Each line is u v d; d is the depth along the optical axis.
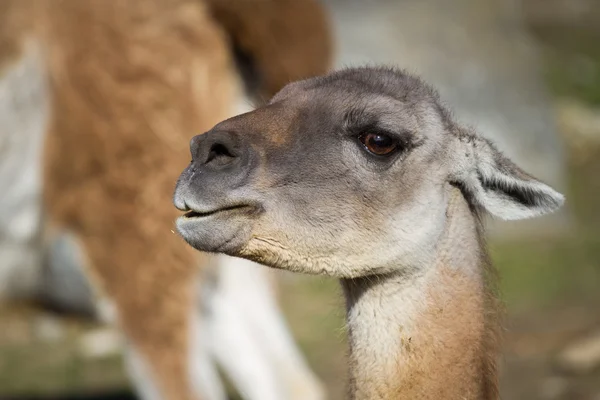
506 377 21.34
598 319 23.97
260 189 10.43
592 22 52.59
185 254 16.42
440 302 10.98
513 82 35.09
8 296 20.62
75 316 21.28
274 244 10.59
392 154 10.81
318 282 27.42
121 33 16.59
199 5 17.00
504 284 26.47
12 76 17.72
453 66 34.25
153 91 16.56
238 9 16.97
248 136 10.52
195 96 16.77
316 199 10.58
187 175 10.34
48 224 17.70
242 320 17.72
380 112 10.72
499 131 33.38
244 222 10.43
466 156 11.25
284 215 10.51
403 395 10.99
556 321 24.17
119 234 16.61
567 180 34.19
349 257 10.79
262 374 17.62
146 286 16.53
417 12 35.38
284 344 18.03
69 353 23.08
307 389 17.80
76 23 16.81
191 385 16.61
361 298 11.23
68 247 18.11
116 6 16.62
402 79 11.38
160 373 16.56
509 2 38.34
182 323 16.56
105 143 16.55
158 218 16.44
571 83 43.28
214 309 17.42
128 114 16.50
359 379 11.29
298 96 10.99
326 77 11.47
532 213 11.34
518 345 22.84
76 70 16.77
